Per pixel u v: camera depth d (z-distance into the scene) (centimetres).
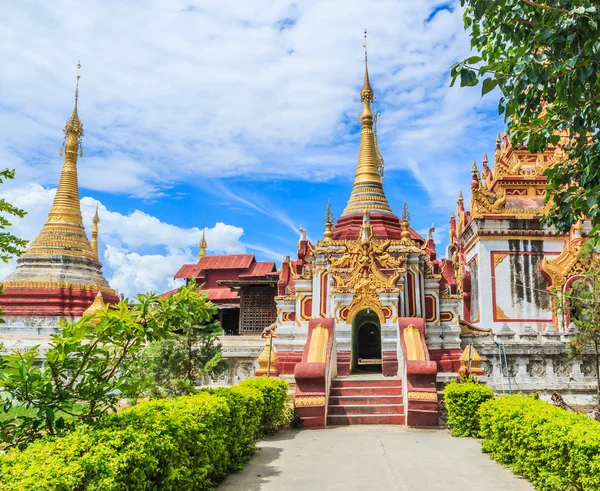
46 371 865
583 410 2366
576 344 2288
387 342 2286
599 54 902
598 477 834
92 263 4409
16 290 4012
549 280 3109
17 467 613
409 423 1756
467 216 3697
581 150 1144
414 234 3431
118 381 938
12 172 1201
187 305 990
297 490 1056
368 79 3609
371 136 3500
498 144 3438
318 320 2142
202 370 1714
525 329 2619
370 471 1193
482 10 941
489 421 1348
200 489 1015
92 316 880
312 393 1800
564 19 876
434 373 1770
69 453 671
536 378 2531
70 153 4578
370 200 3278
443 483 1097
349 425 1808
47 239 4312
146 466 759
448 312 2720
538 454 1049
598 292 2270
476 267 3297
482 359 2555
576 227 3094
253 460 1307
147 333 971
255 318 4084
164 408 975
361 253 2439
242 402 1311
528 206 3309
